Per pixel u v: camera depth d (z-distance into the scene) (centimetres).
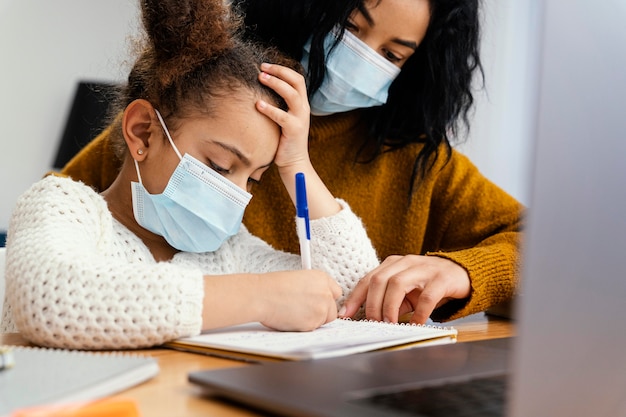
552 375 44
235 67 109
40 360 62
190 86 106
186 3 107
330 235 123
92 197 104
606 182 47
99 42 298
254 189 154
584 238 45
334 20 130
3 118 284
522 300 42
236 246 125
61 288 77
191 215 108
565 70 43
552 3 42
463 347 79
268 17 138
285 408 50
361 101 139
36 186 100
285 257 129
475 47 151
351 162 158
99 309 76
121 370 58
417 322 112
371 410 49
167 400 56
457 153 167
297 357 69
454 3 141
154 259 115
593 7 45
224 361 73
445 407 50
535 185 42
